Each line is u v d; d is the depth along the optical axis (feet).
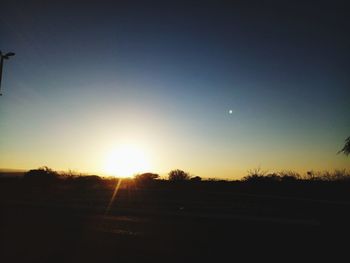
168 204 88.38
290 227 55.36
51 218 60.03
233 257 36.73
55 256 35.76
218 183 150.30
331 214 73.20
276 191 126.52
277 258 36.60
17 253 36.58
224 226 55.31
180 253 37.73
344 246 41.86
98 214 66.85
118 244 40.96
